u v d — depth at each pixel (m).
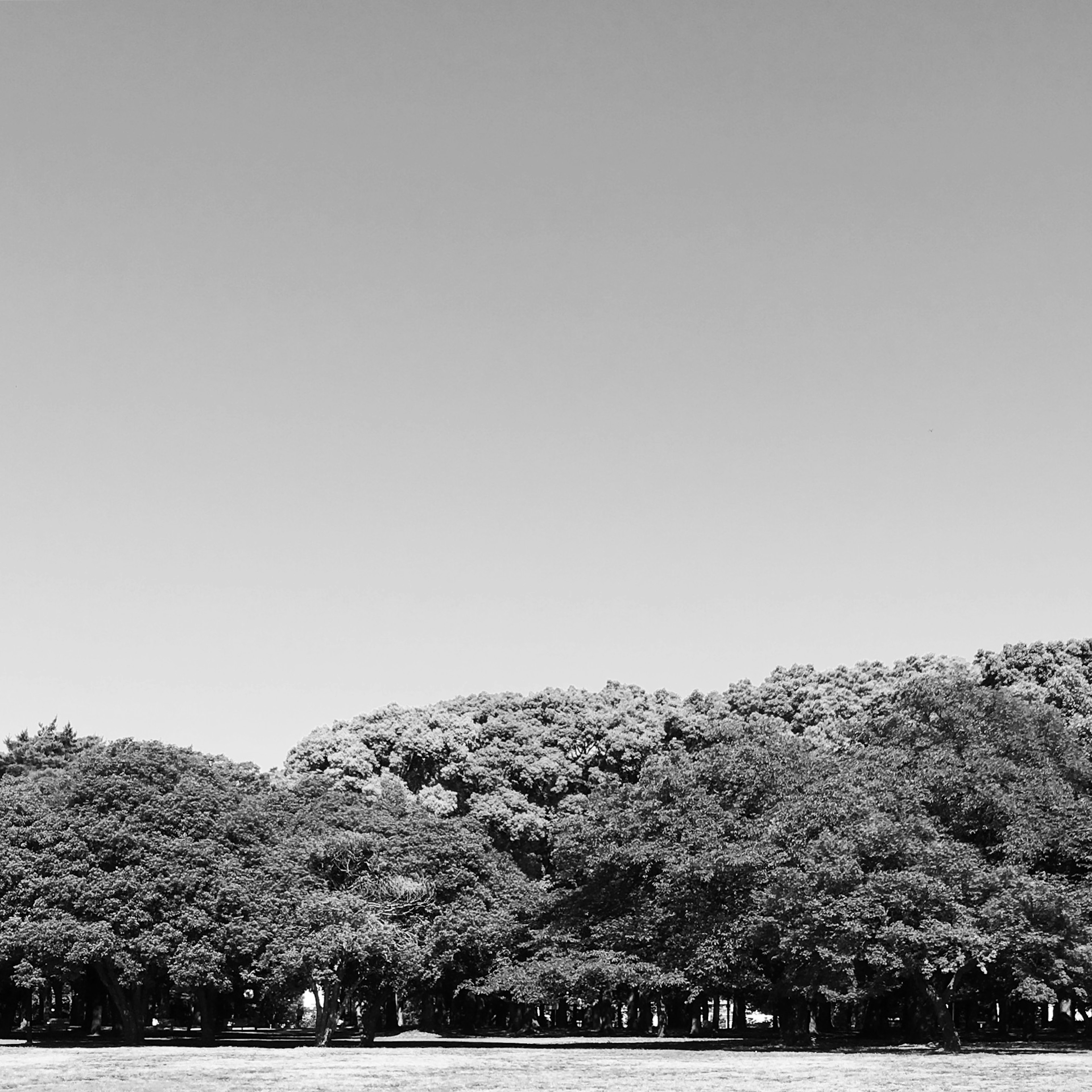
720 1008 112.00
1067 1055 51.66
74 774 66.19
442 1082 39.03
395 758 90.88
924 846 53.25
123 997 61.69
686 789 60.28
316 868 64.19
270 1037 73.19
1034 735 61.06
